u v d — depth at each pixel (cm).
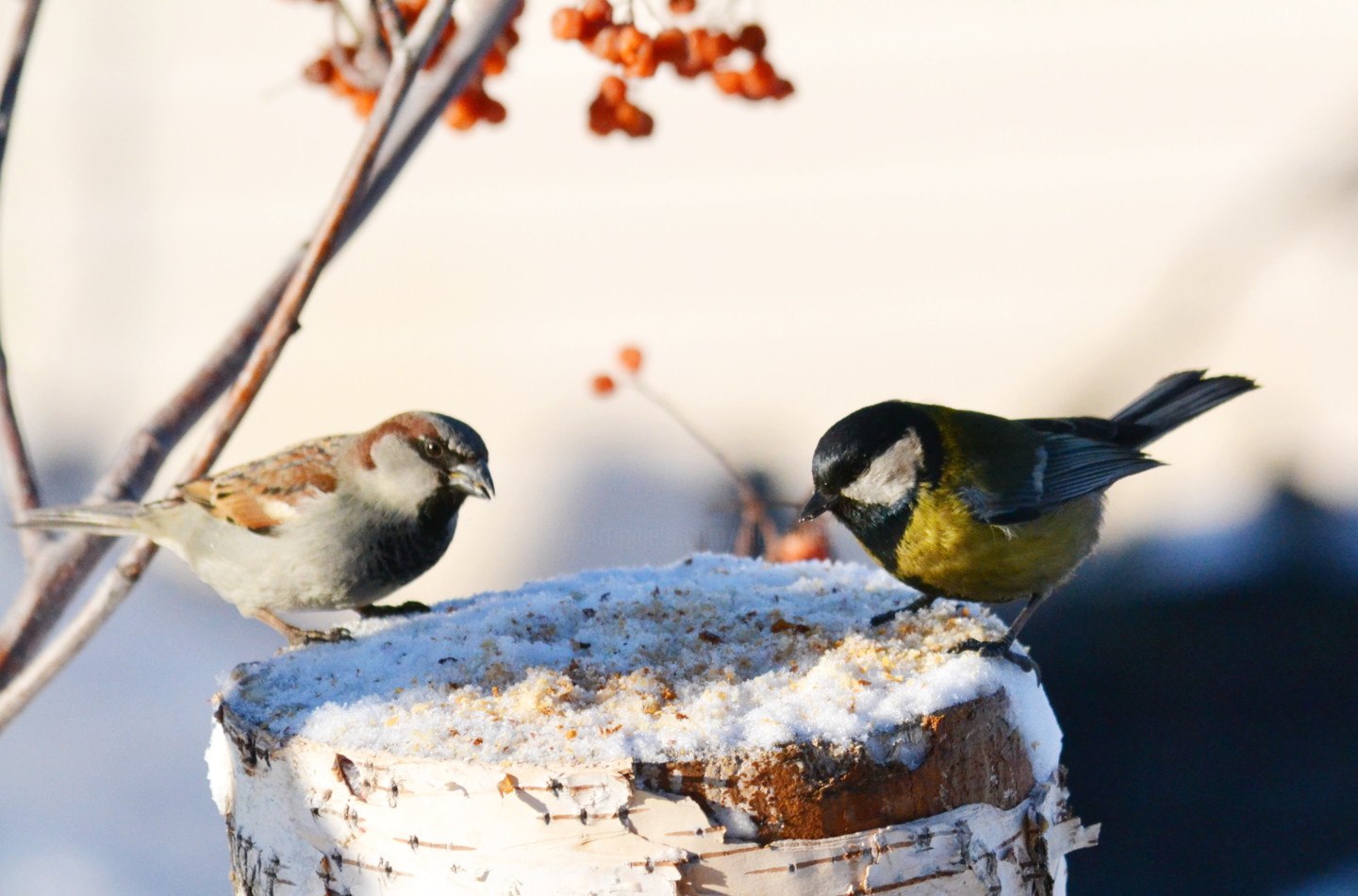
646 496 1781
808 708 510
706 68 772
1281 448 1708
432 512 837
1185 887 1143
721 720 507
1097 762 1231
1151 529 1582
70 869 1146
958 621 643
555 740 496
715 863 480
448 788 483
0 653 672
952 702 521
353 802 498
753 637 624
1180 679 1281
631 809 477
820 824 490
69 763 1288
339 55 747
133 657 1484
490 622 641
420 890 490
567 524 1772
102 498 709
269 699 559
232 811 564
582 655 601
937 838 509
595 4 755
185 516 850
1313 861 1145
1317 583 1352
